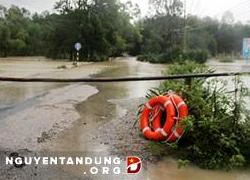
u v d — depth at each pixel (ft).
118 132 26.07
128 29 196.65
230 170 19.11
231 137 19.72
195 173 18.74
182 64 32.12
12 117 30.66
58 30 171.94
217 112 20.98
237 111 20.61
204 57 148.97
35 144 22.74
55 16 177.78
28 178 17.22
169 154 21.01
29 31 215.10
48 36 179.01
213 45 215.72
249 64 111.34
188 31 179.01
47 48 181.27
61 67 99.60
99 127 27.86
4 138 23.72
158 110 23.31
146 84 60.03
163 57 156.15
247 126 20.27
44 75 72.33
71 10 170.19
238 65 128.47
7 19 227.20
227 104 20.93
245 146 19.95
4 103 38.19
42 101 40.34
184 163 19.02
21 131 25.79
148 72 88.84
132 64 137.39
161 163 19.86
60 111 34.40
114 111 35.40
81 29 165.78
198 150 19.74
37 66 104.83
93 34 166.20
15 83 56.54
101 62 151.33
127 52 233.55
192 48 178.40
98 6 170.60
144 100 42.09
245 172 19.01
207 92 22.52
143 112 24.57
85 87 55.26
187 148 20.58
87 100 42.57
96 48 168.14
